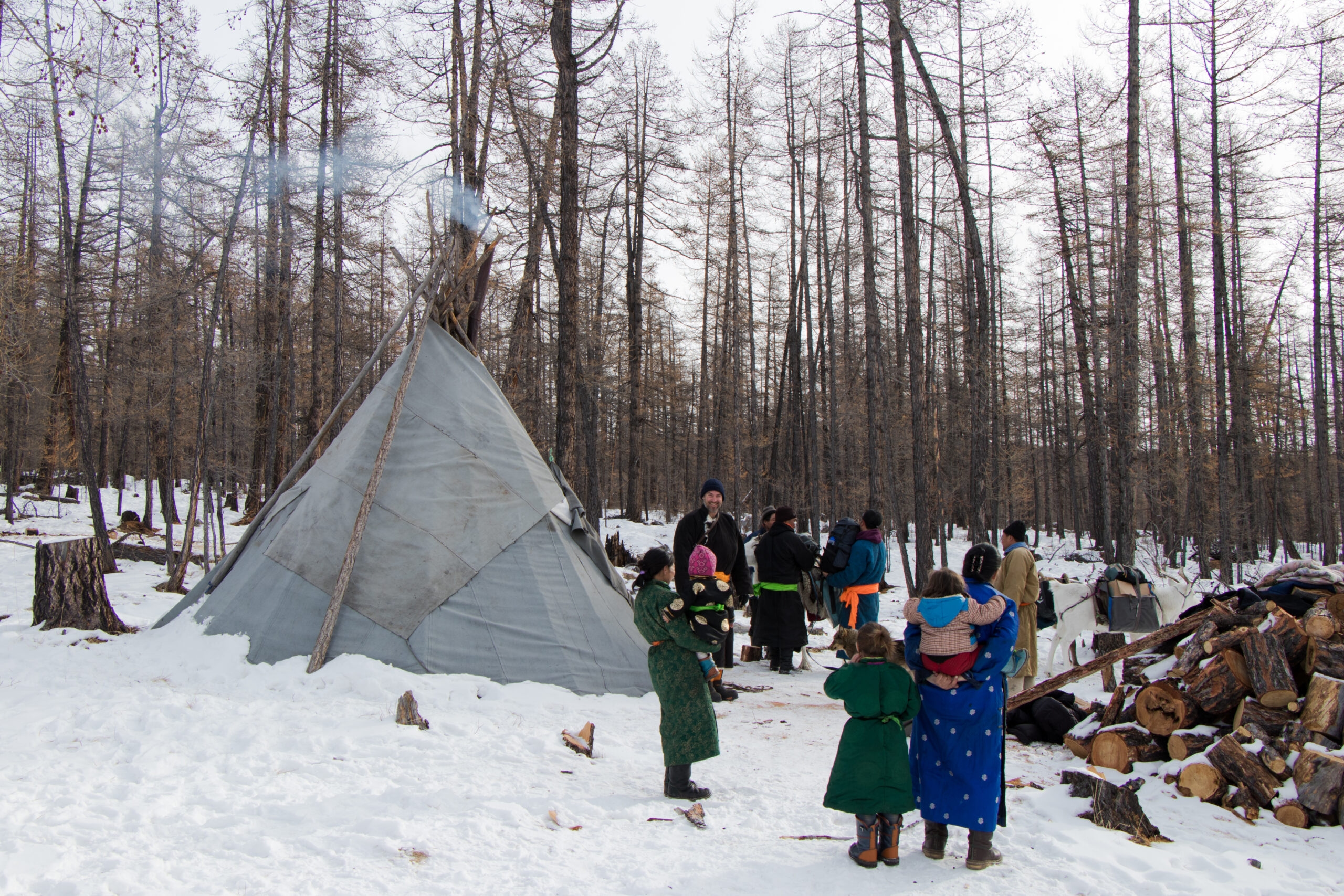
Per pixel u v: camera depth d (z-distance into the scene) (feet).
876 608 29.60
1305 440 116.16
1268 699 17.28
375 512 24.40
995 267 84.23
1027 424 117.80
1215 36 55.06
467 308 29.86
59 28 28.43
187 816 12.50
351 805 13.39
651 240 76.43
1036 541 111.65
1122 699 20.01
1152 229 60.70
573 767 16.72
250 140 44.91
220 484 51.13
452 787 14.64
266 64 50.60
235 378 52.95
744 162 85.51
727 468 109.91
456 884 10.91
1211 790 16.39
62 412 76.33
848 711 12.96
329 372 76.64
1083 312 71.82
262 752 15.78
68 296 45.01
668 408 128.47
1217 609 19.79
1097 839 14.06
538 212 50.21
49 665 21.22
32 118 37.27
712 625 15.31
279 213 59.21
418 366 27.71
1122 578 28.25
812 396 84.02
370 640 22.34
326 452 27.27
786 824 14.43
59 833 11.37
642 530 86.63
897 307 87.25
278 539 24.50
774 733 21.06
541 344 67.87
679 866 12.20
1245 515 76.59
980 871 12.59
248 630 22.68
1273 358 99.35
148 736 16.35
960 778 12.76
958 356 88.63
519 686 22.11
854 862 12.75
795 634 29.63
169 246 55.77
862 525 29.76
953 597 13.16
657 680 15.62
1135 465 47.11
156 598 35.01
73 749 15.47
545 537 26.12
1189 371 63.36
